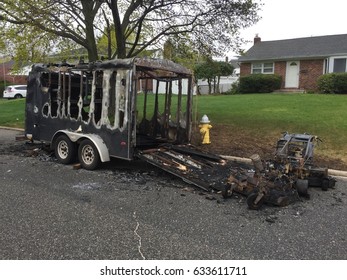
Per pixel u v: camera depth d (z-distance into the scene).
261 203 5.17
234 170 6.43
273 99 18.22
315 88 24.45
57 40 12.27
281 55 26.19
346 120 11.36
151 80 9.41
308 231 4.43
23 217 4.66
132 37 13.50
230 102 17.48
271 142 9.66
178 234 4.25
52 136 8.34
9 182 6.31
